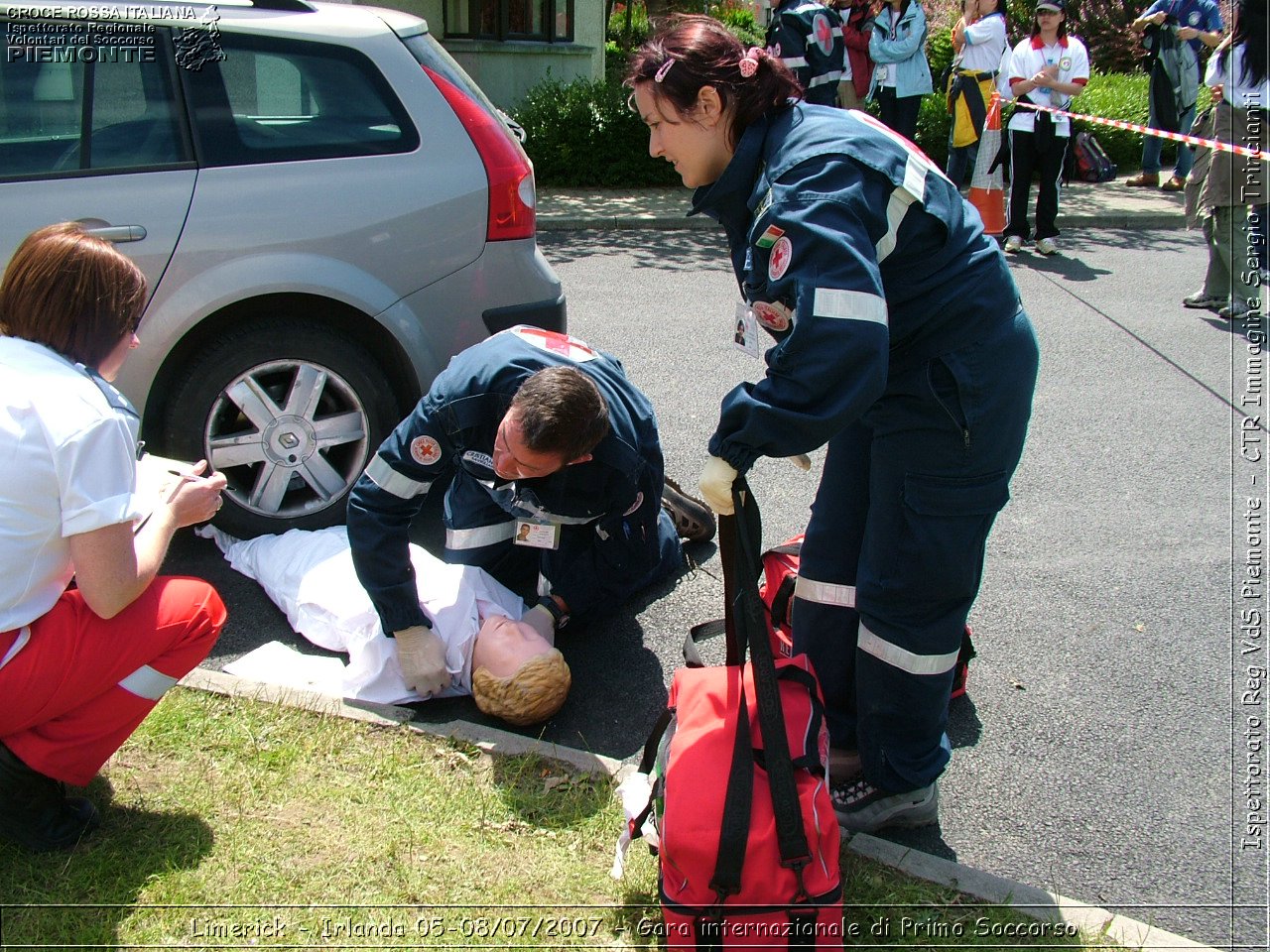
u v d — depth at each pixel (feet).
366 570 9.33
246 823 7.87
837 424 6.29
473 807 8.18
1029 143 28.09
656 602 11.73
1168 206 34.09
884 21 30.27
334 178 11.70
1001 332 7.06
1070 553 12.94
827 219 6.29
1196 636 11.26
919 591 7.53
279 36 11.57
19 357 6.82
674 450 15.49
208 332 11.69
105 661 7.28
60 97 10.89
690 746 6.79
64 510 6.76
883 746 8.08
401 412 12.68
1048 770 9.22
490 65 44.47
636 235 31.22
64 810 7.62
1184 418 17.26
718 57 6.65
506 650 9.32
